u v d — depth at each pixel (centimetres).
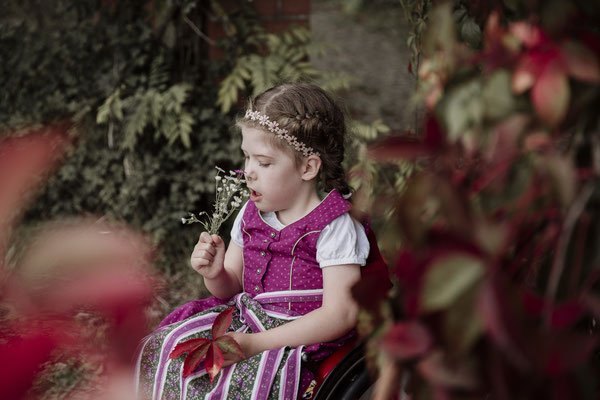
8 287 27
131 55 352
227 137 346
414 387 63
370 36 338
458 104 61
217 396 143
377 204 79
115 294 27
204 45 358
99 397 27
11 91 364
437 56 67
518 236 64
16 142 30
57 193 337
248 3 355
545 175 57
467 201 58
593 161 61
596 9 60
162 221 338
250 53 357
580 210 58
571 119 61
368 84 341
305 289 160
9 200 28
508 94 60
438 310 56
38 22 365
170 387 148
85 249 27
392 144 64
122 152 344
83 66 358
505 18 86
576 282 59
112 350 27
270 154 161
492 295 52
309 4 349
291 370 145
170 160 345
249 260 168
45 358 26
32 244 27
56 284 27
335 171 170
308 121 162
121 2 355
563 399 55
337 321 152
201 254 168
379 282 72
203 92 352
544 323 55
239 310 165
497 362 56
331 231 159
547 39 59
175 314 171
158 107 330
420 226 60
